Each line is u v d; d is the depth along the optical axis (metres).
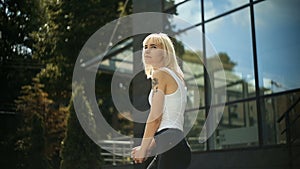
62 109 3.34
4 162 3.15
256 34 3.14
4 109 3.24
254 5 3.17
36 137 3.23
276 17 3.03
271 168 2.82
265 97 3.04
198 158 3.06
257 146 2.95
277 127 2.92
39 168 3.17
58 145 3.25
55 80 3.40
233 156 2.97
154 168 1.89
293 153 2.79
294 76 2.91
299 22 2.93
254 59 3.12
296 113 2.86
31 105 3.30
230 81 3.25
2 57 3.36
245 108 3.12
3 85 3.30
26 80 3.35
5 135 3.20
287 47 2.97
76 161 3.21
